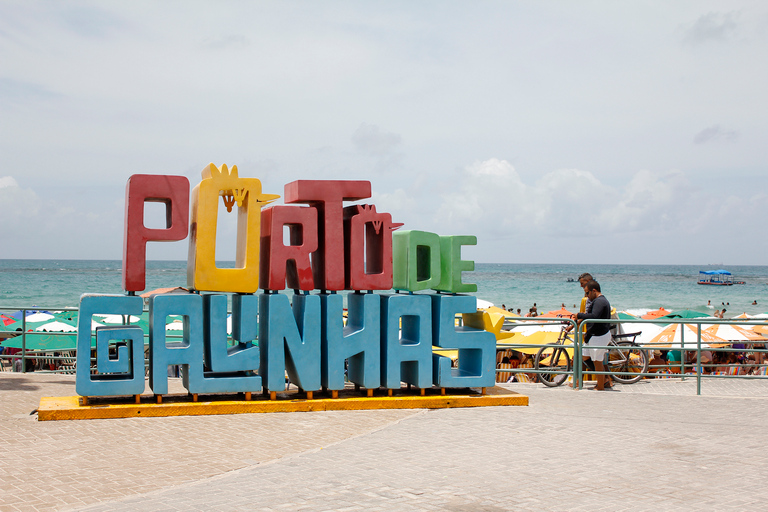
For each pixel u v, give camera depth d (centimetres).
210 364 855
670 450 665
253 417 818
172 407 819
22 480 547
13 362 1515
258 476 563
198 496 504
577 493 517
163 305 830
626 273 17625
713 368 1619
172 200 830
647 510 475
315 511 468
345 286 919
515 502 493
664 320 1056
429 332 922
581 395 1026
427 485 538
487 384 938
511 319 1138
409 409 882
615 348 1080
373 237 962
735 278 14988
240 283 860
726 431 757
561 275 15425
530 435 732
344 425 779
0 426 750
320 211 930
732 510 475
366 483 543
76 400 849
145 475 565
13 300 5897
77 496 505
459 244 946
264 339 901
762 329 1817
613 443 695
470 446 679
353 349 895
